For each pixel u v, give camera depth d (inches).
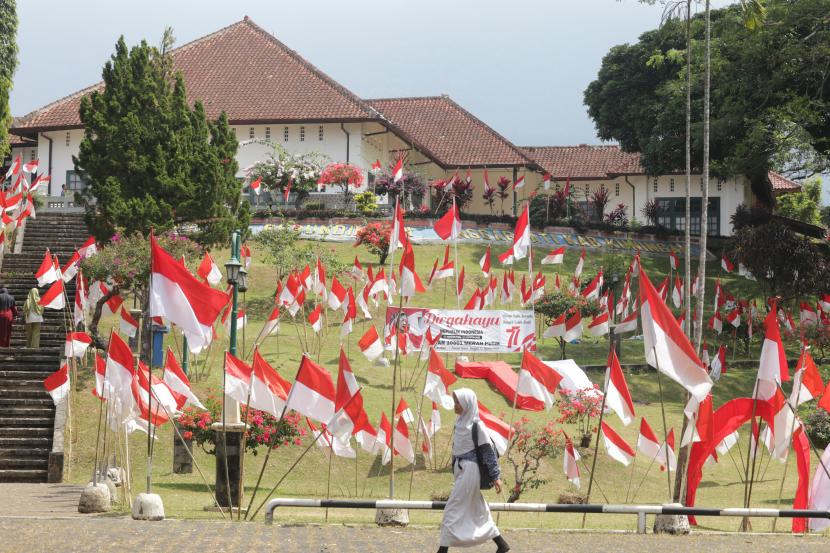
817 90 2817.4
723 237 3619.6
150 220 2068.2
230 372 1066.7
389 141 3991.1
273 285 2726.4
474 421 665.0
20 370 1688.0
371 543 751.1
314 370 964.6
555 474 1593.3
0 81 2906.0
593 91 3747.5
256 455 1390.3
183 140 2172.7
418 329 2178.9
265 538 761.6
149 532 776.3
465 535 652.1
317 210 3282.5
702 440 1120.8
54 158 3607.3
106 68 2192.4
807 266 2851.9
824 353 2539.4
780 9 2659.9
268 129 3636.8
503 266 3090.6
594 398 1739.7
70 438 1414.9
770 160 2999.5
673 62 3457.2
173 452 1525.6
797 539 866.1
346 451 1244.5
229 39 4128.9
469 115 4360.2
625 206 4259.4
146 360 1857.8
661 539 832.3
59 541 717.9
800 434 1063.6
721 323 2527.1
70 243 2610.7
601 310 2422.5
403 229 1304.1
